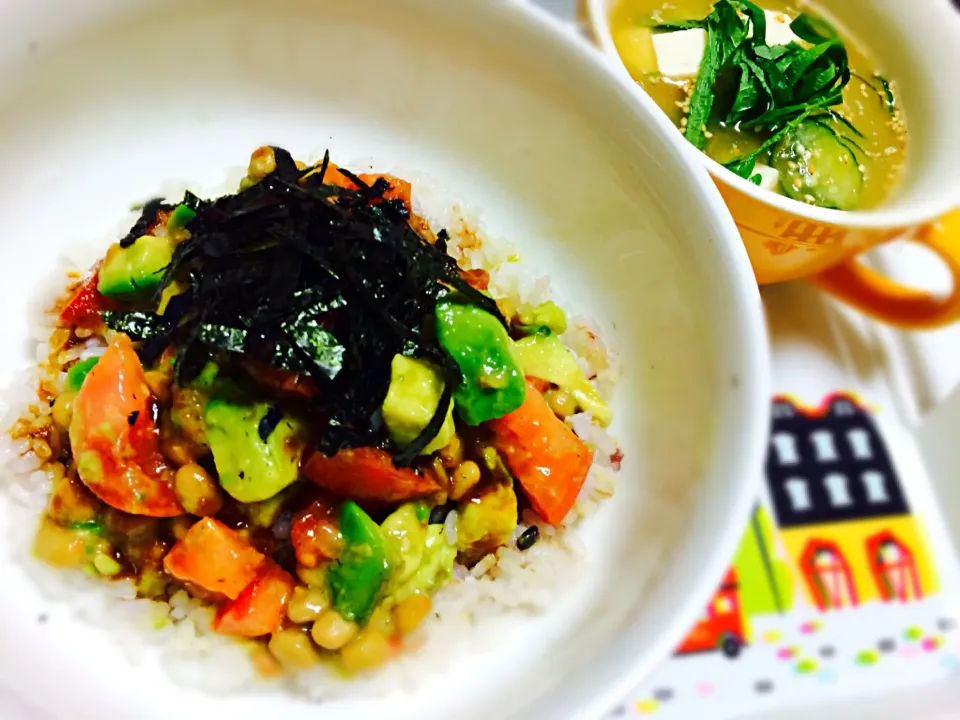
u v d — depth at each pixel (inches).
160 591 7.5
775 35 10.8
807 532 9.1
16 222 8.4
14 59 7.7
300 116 9.5
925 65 10.0
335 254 7.1
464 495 7.7
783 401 10.0
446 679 7.3
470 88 8.9
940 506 9.5
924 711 8.1
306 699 7.2
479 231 9.3
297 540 7.1
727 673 8.2
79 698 6.5
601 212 8.7
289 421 7.0
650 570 7.0
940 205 8.6
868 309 10.0
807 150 9.7
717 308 7.2
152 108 8.9
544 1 10.3
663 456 7.8
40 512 7.6
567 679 6.3
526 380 8.1
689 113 10.0
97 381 7.0
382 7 8.4
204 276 7.1
